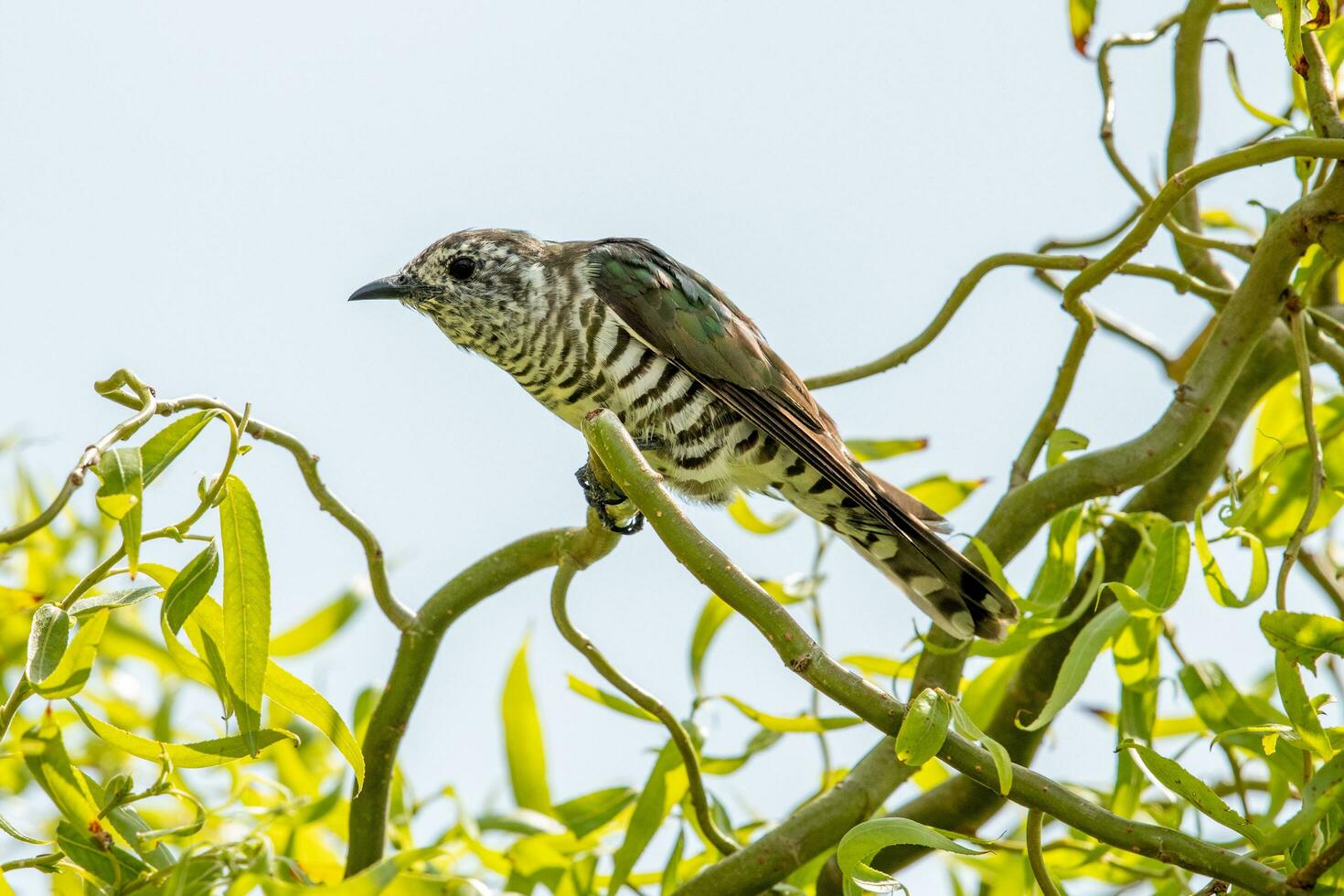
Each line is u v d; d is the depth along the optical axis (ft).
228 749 22.52
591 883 28.89
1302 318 26.55
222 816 24.89
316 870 28.55
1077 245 33.86
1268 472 25.90
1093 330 29.07
